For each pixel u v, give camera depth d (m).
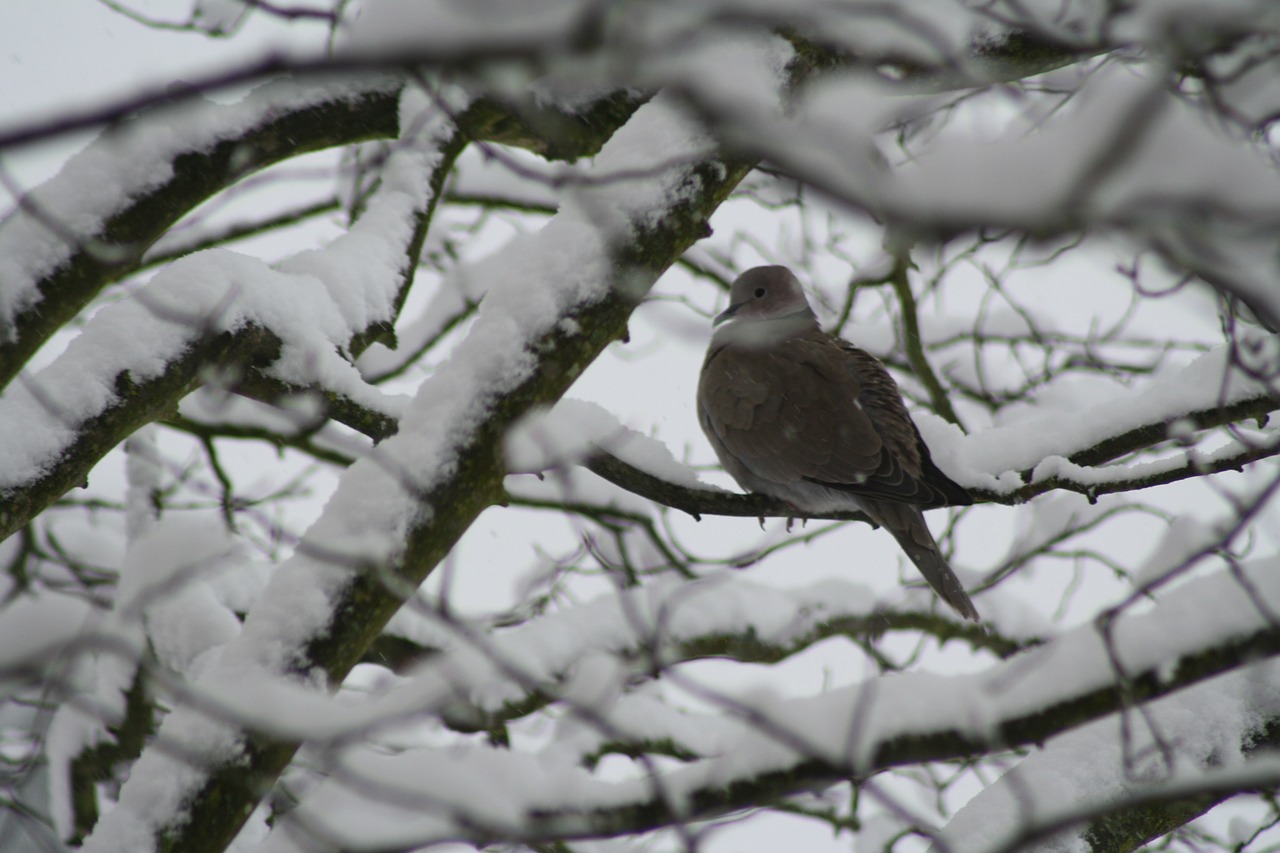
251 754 5.92
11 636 9.95
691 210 6.95
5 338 6.93
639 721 9.85
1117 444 8.72
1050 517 11.51
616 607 9.91
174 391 7.57
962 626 11.48
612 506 10.74
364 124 9.23
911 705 5.98
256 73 2.44
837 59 6.59
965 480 8.97
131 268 10.09
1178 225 2.26
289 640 6.05
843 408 10.31
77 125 2.40
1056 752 6.26
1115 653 5.44
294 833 5.76
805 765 5.87
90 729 9.95
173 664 9.54
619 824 6.02
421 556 6.36
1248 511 4.86
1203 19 2.80
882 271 12.09
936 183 2.22
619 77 2.87
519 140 9.67
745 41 6.34
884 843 9.18
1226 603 6.02
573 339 6.71
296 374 8.20
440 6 3.19
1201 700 6.29
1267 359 6.41
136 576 9.78
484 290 12.75
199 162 8.12
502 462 6.53
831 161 2.49
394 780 5.29
